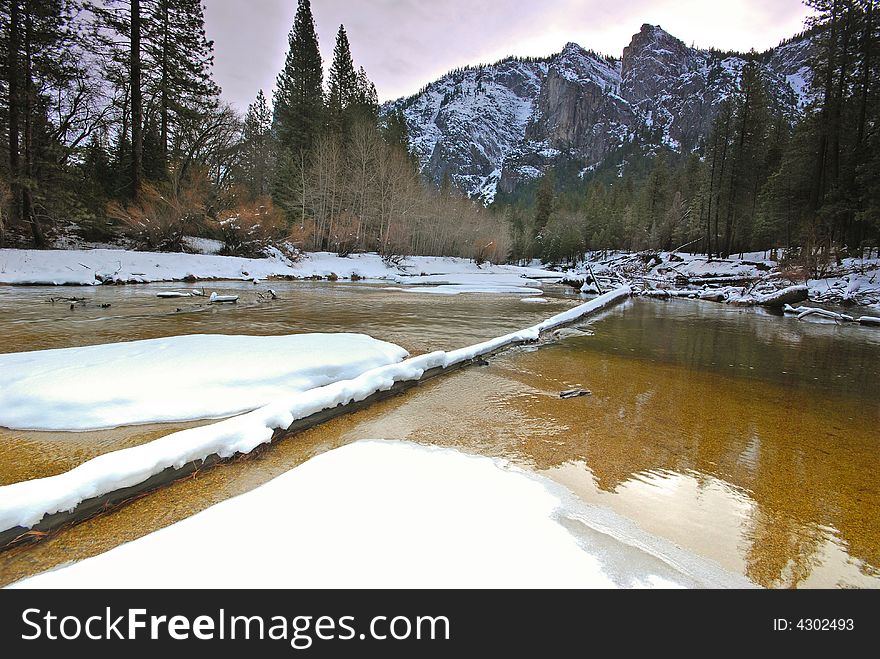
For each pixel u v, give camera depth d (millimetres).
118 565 1932
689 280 29859
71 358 4961
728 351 8125
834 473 3182
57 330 7988
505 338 7438
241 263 23875
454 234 50469
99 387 4145
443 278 32594
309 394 3914
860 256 22500
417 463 3094
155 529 2332
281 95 39625
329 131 39938
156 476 2688
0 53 17781
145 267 19625
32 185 18203
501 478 2914
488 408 4477
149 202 22609
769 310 16297
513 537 2230
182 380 4367
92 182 23750
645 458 3369
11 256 16500
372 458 3160
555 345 8281
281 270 25609
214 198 26688
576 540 2236
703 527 2434
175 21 24094
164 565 1936
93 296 13531
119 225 22875
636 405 4750
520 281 34188
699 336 9883
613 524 2420
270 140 42500
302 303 14070
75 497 2336
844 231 24719
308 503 2488
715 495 2811
